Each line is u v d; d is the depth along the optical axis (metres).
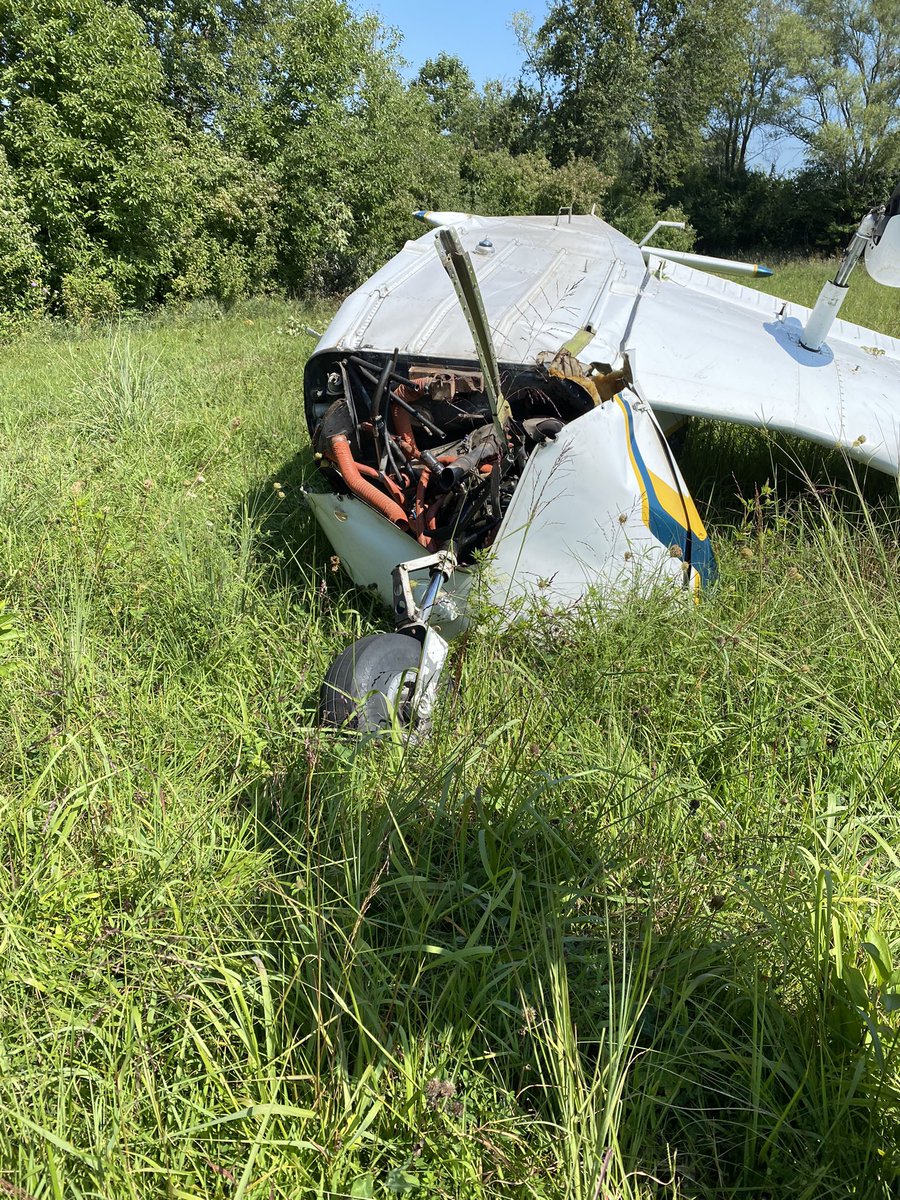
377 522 4.27
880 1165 1.99
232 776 3.09
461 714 3.45
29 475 5.59
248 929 2.47
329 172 20.36
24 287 14.34
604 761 3.23
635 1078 2.16
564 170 30.80
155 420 7.24
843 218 44.03
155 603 4.33
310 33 21.05
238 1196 1.74
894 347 7.11
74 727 3.28
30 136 14.27
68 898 2.48
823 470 5.83
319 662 4.00
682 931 2.50
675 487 4.50
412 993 2.33
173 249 16.42
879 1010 2.19
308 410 4.84
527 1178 1.90
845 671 3.81
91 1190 1.84
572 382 4.25
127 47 15.41
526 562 4.10
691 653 3.89
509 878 2.62
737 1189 2.00
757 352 5.48
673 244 35.12
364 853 2.69
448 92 42.72
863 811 3.15
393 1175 1.88
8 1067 2.01
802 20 46.41
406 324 4.79
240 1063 2.12
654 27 39.78
